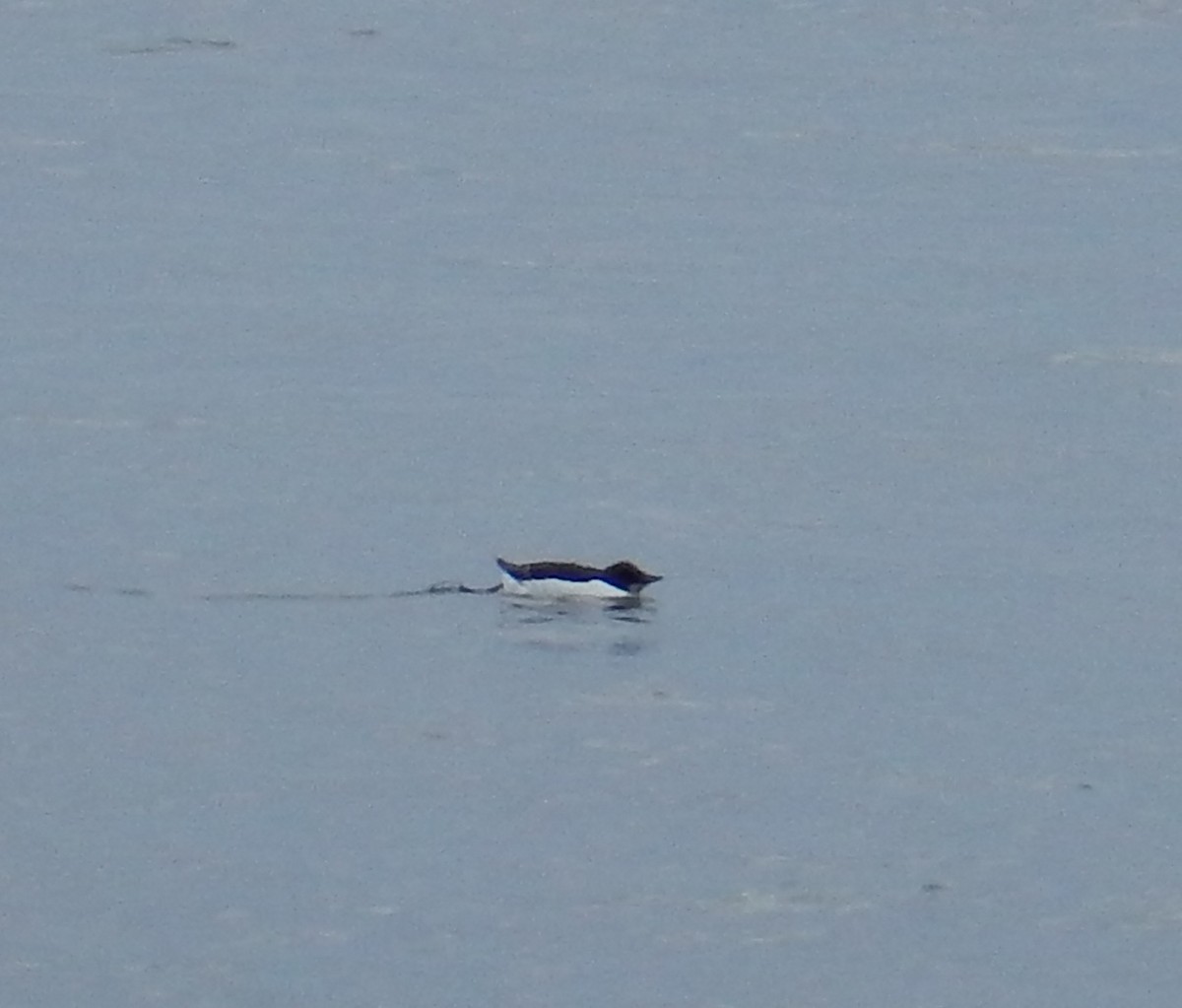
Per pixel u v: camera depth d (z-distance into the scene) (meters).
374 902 44.66
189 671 54.62
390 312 85.50
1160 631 57.00
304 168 108.12
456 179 106.00
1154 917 44.41
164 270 91.25
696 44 131.00
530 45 131.88
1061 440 71.12
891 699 53.31
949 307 85.50
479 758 50.25
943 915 44.41
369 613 58.12
